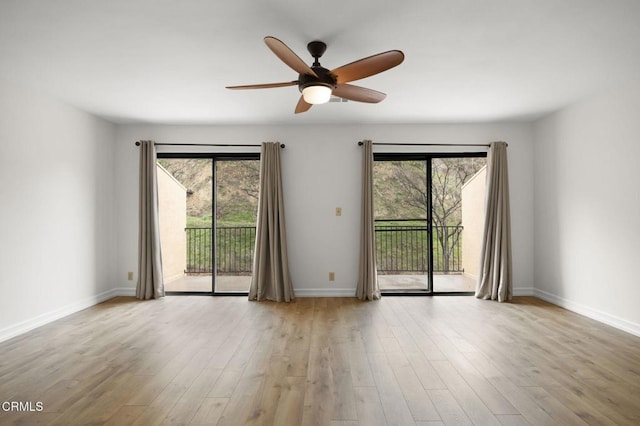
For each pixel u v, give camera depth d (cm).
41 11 229
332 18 238
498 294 487
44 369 275
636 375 263
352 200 518
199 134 520
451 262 550
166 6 223
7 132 346
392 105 432
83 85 361
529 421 205
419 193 527
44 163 390
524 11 231
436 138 518
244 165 546
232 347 320
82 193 450
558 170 460
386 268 528
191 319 405
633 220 353
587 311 412
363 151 507
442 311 436
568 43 276
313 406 221
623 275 364
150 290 503
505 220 495
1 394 237
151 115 471
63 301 416
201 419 207
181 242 598
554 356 298
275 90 379
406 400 228
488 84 363
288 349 315
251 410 217
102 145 489
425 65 316
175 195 600
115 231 517
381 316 416
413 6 224
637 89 347
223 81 351
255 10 228
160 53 290
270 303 478
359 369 274
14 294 352
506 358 294
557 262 463
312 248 518
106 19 239
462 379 257
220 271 554
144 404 224
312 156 520
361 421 205
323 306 462
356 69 242
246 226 550
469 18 239
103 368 277
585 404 223
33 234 375
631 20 241
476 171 555
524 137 516
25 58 298
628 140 357
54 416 210
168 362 288
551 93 391
